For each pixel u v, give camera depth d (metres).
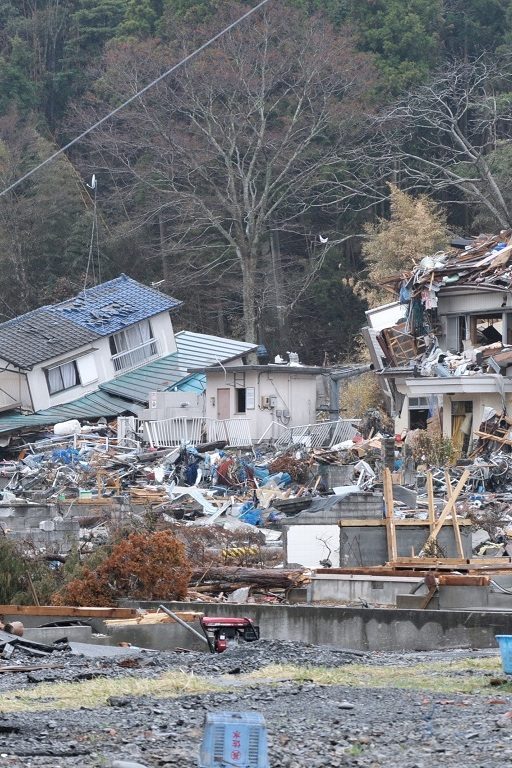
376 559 83.50
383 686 47.41
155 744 36.00
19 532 92.94
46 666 54.47
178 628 64.50
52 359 187.38
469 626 62.28
